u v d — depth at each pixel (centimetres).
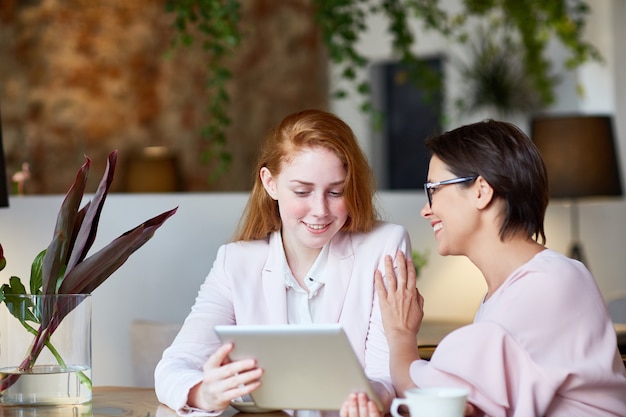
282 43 803
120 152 721
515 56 774
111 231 390
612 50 719
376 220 270
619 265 589
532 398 200
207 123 763
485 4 743
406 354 224
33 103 691
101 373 394
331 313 259
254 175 276
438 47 822
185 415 225
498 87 771
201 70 761
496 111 782
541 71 751
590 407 205
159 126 741
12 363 237
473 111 788
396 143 870
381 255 262
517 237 219
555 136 561
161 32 742
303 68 816
